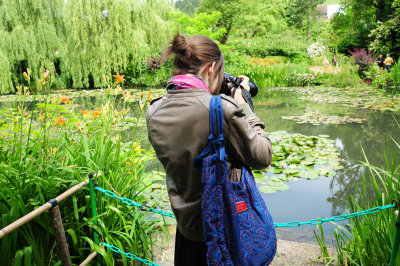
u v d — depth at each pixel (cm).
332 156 409
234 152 93
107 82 212
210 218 88
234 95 108
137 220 182
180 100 93
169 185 104
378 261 152
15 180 153
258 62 1577
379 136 505
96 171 169
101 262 168
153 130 98
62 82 1353
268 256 95
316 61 1623
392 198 150
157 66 1325
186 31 1494
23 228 144
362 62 1333
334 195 309
